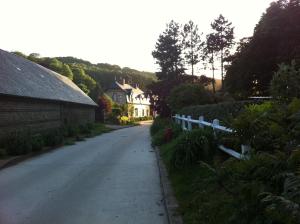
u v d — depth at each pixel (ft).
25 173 41.01
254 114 20.17
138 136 97.25
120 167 42.96
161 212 24.00
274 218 12.62
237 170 17.60
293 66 21.43
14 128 67.97
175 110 93.81
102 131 117.70
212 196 22.26
